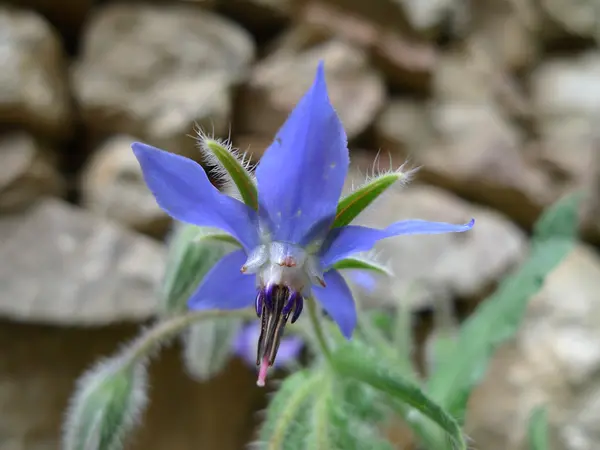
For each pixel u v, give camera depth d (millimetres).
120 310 112
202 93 133
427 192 153
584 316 142
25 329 115
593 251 174
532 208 161
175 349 124
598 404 129
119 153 131
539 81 199
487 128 163
